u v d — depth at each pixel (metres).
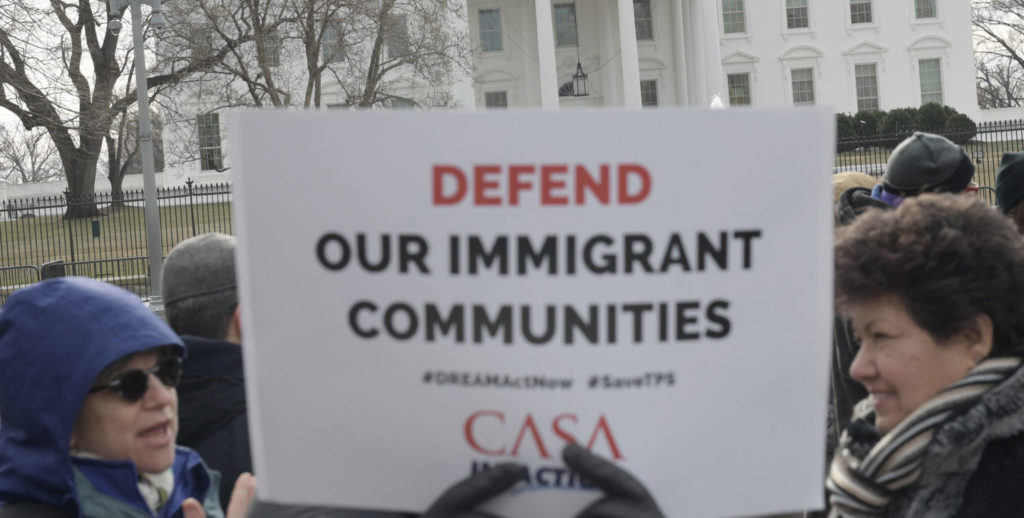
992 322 1.87
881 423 1.99
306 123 1.35
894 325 1.88
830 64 65.06
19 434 2.31
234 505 2.51
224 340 3.08
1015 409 1.80
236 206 1.37
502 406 1.35
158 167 59.56
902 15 65.06
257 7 33.00
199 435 2.95
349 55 35.94
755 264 1.35
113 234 33.19
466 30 49.47
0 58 30.45
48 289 2.36
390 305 1.36
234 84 42.72
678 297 1.33
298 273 1.38
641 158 1.31
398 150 1.33
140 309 2.40
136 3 21.95
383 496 1.40
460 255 1.33
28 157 77.50
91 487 2.35
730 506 1.38
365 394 1.38
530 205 1.32
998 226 1.88
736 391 1.36
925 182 4.27
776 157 1.34
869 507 1.94
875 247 1.89
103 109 33.56
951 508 1.86
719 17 65.00
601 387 1.34
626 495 1.31
